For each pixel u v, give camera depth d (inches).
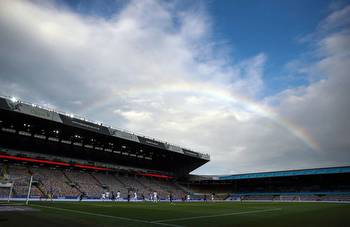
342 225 720.3
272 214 1098.1
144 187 3255.4
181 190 3742.6
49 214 823.7
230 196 4079.7
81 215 828.6
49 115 2137.1
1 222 608.7
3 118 2186.3
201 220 809.5
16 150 2652.6
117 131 2662.4
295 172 3341.5
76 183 2620.6
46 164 2736.2
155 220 772.6
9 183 2053.4
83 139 2795.3
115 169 3309.5
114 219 752.3
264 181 4106.8
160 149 3122.5
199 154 3587.6
